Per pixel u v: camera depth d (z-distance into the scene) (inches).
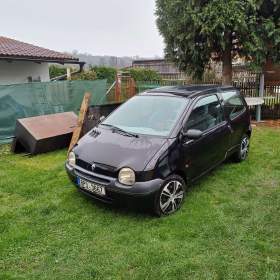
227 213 160.6
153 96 197.8
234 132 216.8
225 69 428.1
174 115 175.5
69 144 293.1
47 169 232.8
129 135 169.5
